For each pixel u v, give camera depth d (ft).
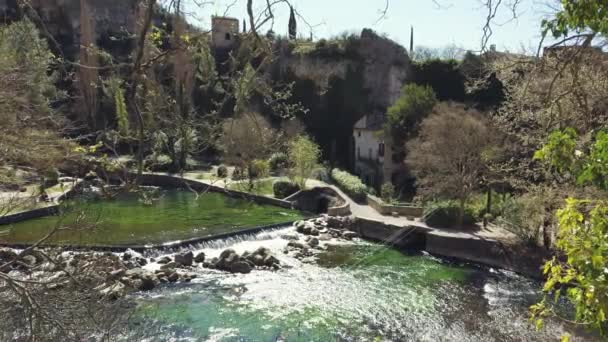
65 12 181.27
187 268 74.43
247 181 127.34
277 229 98.58
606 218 13.33
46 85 34.81
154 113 18.43
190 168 146.10
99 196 19.69
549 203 56.85
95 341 29.68
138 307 58.54
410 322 56.95
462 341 51.96
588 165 14.40
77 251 38.37
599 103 31.09
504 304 62.49
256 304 61.57
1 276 22.90
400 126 144.97
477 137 90.68
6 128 24.14
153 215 104.32
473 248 83.10
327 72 190.70
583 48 18.06
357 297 64.90
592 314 13.17
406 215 104.42
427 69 176.55
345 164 187.01
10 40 24.85
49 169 25.48
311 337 52.75
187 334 52.42
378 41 187.73
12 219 88.79
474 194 100.01
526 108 51.70
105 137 20.27
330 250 88.22
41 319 22.70
